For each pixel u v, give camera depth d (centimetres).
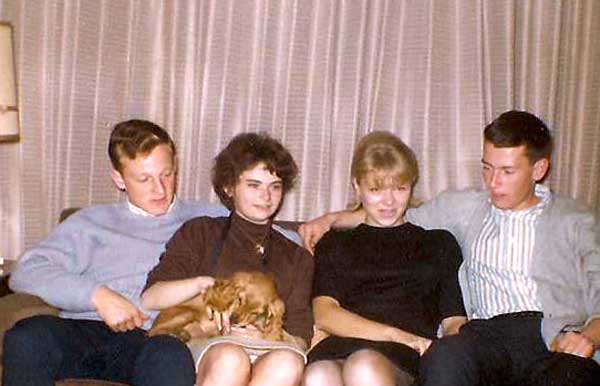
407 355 220
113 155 250
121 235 247
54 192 306
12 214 305
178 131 309
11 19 297
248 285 218
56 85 302
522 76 305
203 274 238
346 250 243
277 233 249
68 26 301
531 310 237
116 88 306
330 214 258
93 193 308
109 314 220
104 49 304
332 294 239
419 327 235
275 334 220
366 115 308
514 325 229
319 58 303
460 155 304
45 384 205
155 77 308
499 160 235
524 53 304
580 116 310
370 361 204
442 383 195
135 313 221
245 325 219
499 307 241
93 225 247
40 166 304
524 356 224
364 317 235
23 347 204
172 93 308
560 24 304
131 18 305
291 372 203
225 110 307
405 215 257
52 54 301
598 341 215
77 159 306
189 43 307
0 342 224
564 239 238
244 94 307
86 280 227
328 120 305
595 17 307
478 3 298
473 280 246
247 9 304
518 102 306
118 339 228
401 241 244
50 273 230
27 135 302
